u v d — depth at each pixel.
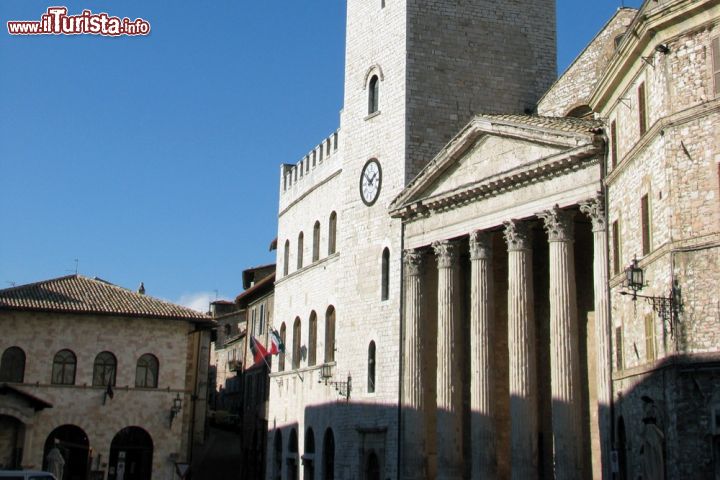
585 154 36.53
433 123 50.12
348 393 51.69
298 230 66.00
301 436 59.59
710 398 27.06
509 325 40.38
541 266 46.00
